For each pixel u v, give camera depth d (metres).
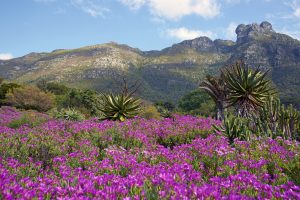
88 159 7.96
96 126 14.23
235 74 17.30
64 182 5.55
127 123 14.97
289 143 9.95
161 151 8.58
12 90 54.91
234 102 17.27
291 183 5.88
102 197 4.69
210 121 16.88
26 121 21.20
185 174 6.05
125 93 20.14
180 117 18.27
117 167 6.81
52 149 9.89
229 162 7.27
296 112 13.41
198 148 9.13
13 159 7.91
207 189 4.97
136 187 5.07
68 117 25.27
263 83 16.88
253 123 13.66
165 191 4.89
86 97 45.88
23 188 4.89
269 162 7.72
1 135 12.34
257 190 5.38
